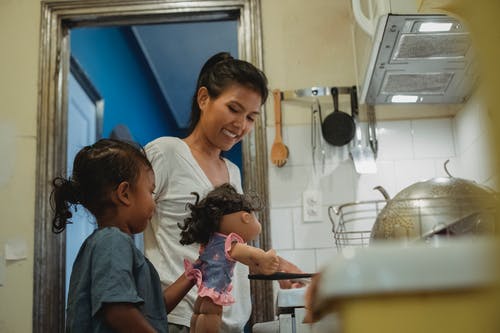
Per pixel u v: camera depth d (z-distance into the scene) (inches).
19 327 84.4
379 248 15.9
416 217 48.9
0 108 91.6
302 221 86.7
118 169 53.0
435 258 15.6
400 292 15.8
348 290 15.7
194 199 65.0
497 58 16.0
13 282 85.7
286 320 47.1
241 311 63.4
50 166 89.5
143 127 165.2
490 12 16.4
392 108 89.9
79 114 118.3
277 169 88.7
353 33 91.0
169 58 159.2
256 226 56.6
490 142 16.2
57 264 87.7
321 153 89.0
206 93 70.4
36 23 94.9
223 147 70.7
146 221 54.7
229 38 147.3
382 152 88.5
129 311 45.8
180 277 57.4
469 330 15.6
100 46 131.4
